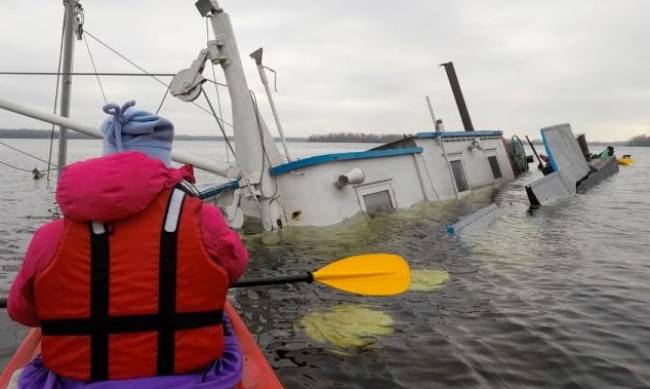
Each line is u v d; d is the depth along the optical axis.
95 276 2.18
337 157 9.37
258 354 3.19
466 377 3.87
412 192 11.79
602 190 17.45
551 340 4.53
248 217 9.95
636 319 5.05
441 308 5.33
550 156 15.70
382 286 4.70
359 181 9.33
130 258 2.19
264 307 5.30
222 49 8.55
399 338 4.56
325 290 5.86
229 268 2.46
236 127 8.88
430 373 3.93
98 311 2.19
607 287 6.09
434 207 12.02
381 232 9.14
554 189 14.42
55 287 2.19
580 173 17.73
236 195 8.84
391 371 3.95
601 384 3.80
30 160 45.38
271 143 9.62
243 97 8.66
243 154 8.83
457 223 9.41
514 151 21.98
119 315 2.20
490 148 17.80
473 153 16.02
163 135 2.51
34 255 2.22
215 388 2.35
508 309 5.31
